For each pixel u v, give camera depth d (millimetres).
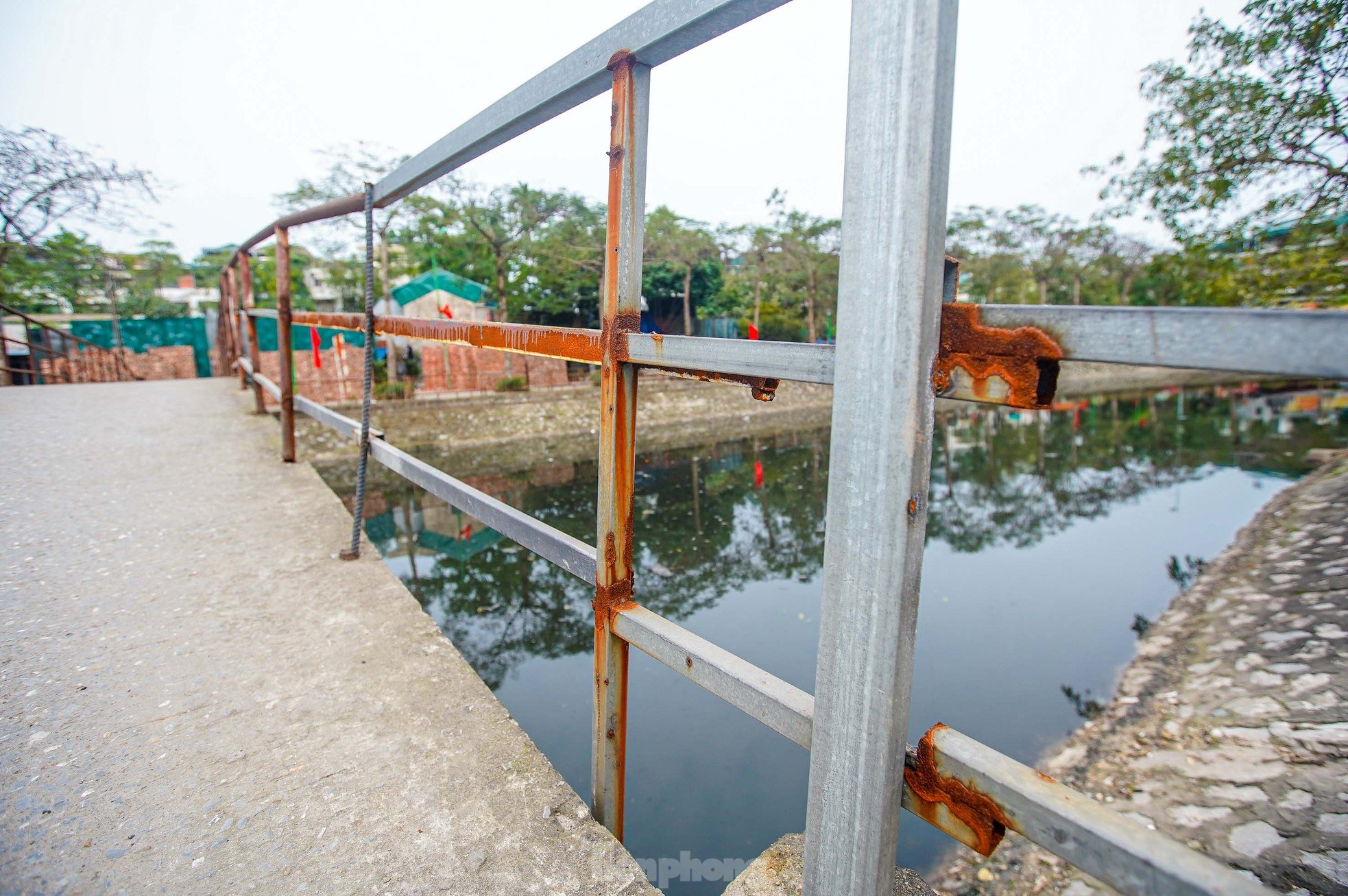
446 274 18531
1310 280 6301
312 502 2945
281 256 3498
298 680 1593
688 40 936
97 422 4707
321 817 1180
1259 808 2904
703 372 942
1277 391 26906
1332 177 5723
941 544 8344
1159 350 531
